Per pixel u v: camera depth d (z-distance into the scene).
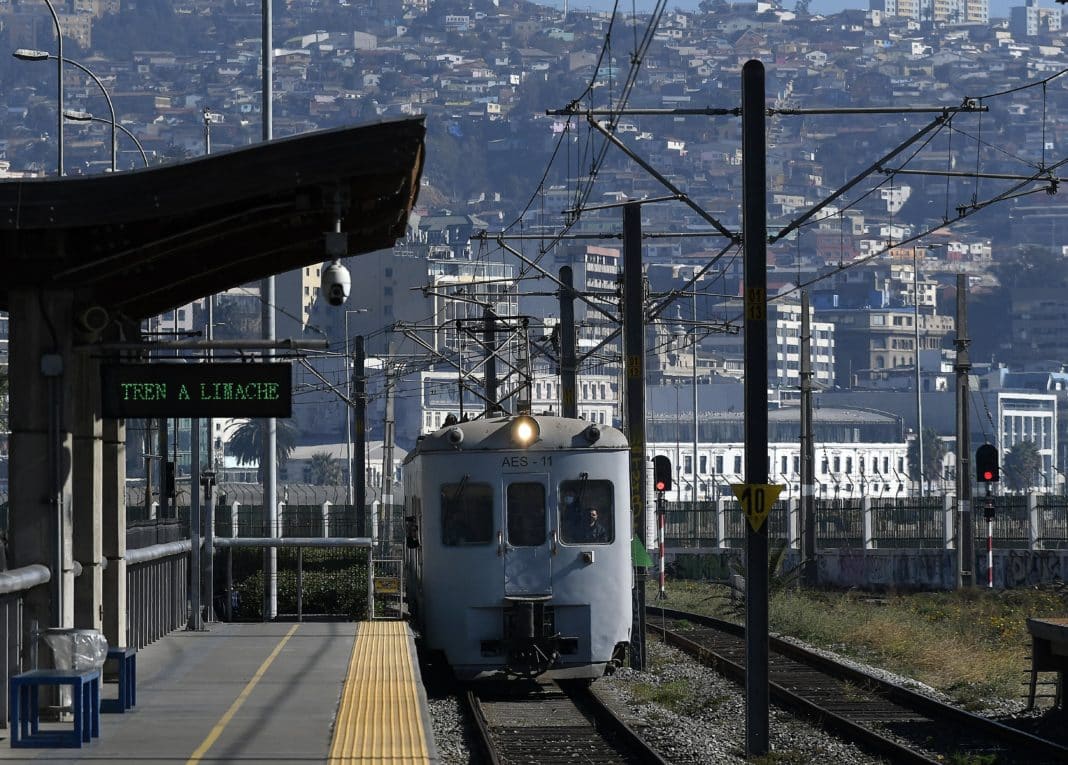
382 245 31.88
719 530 119.00
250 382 31.00
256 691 31.48
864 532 107.62
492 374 78.25
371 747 24.45
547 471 44.09
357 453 95.06
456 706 41.47
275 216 28.62
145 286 31.19
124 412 30.83
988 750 33.97
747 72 35.34
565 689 45.06
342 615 52.12
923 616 71.38
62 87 73.56
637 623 49.66
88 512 30.95
